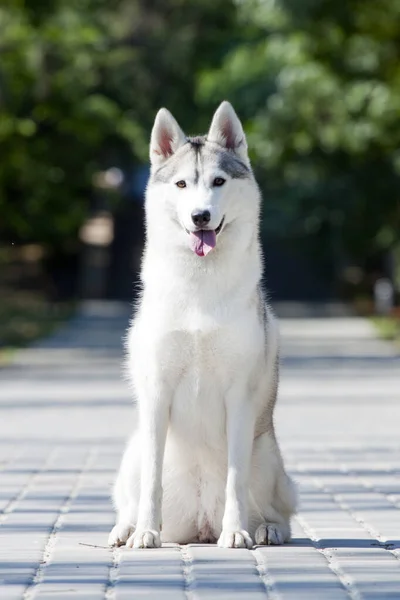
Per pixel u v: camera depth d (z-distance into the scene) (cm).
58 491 978
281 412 1652
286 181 4094
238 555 696
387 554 702
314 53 3447
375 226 4188
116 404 1745
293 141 3459
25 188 4441
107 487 999
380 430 1445
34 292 5856
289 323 4175
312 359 2664
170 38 5756
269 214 4722
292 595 583
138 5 5847
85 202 4844
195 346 735
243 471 736
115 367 2445
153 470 742
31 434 1405
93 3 5566
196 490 760
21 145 4209
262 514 764
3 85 3738
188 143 778
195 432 751
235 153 781
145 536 727
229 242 743
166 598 579
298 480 1052
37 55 3809
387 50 3391
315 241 4809
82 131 4272
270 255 6181
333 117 3359
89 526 816
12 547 732
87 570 655
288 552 709
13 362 2583
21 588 606
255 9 3294
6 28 3794
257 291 754
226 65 4206
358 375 2262
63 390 1977
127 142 5638
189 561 679
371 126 3353
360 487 1004
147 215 770
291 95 3381
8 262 5606
